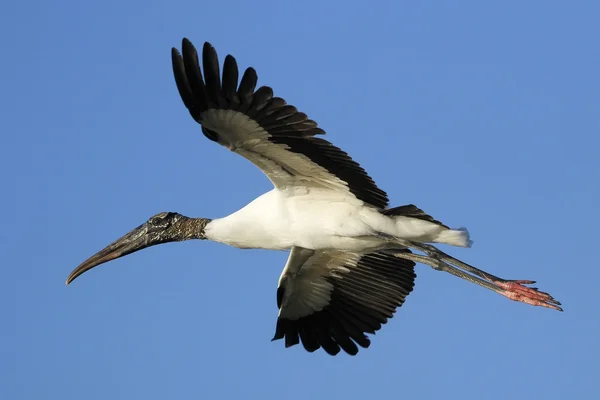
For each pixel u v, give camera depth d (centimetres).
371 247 1349
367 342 1505
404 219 1315
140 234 1560
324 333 1526
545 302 1372
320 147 1238
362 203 1320
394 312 1505
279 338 1521
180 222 1541
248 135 1214
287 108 1165
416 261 1454
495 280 1398
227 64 1140
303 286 1502
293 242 1362
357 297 1514
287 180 1316
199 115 1185
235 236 1411
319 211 1336
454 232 1305
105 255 1570
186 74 1159
